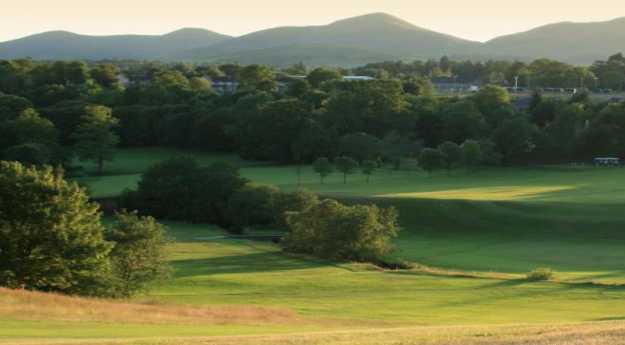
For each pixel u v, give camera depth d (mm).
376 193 140000
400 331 38500
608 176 165125
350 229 94500
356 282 77312
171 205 128750
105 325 40625
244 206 121625
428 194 137875
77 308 46375
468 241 108125
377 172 175500
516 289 72688
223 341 32906
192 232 118062
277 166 185000
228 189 127312
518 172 175375
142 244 70375
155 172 132250
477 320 54719
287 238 100938
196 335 37406
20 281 59312
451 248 103625
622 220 113438
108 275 63219
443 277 80688
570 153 194000
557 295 69438
